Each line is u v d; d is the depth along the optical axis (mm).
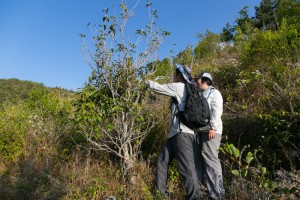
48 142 6488
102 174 4906
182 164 4199
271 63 6789
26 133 6590
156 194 4273
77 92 4801
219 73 7457
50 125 6652
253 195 3539
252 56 7410
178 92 4301
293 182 3588
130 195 4453
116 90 4773
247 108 5520
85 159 5410
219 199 3988
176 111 4293
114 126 4625
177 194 4445
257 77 6102
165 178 4391
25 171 5715
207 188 4289
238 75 6969
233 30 15375
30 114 7043
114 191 4555
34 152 6312
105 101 4684
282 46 7082
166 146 4465
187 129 4211
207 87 4547
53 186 4875
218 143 4293
